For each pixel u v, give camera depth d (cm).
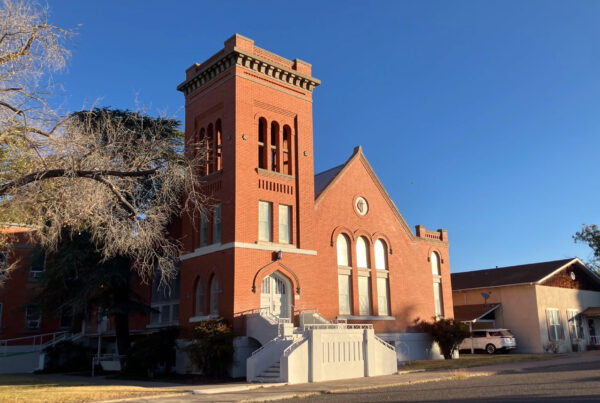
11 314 3722
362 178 3425
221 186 2733
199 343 2419
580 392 1374
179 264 3059
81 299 2825
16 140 1653
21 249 3775
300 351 2161
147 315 3519
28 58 1638
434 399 1388
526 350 4088
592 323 4738
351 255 3209
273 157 3088
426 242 3809
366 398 1522
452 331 3475
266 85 2892
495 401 1267
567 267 4594
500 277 4581
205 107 2962
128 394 1727
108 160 1830
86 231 2709
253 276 2605
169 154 2080
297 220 2884
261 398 1612
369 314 3234
